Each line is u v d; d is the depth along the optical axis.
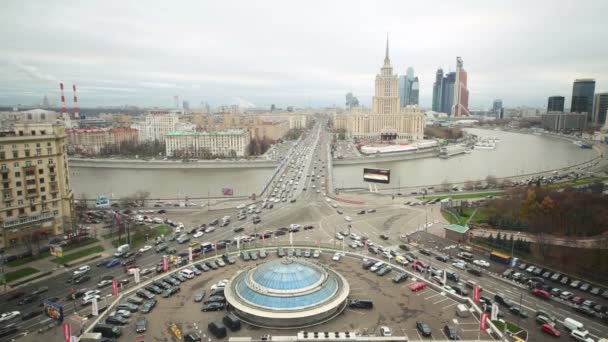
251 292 113.25
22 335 107.50
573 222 198.88
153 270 154.62
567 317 120.38
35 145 194.12
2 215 184.12
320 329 103.19
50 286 143.00
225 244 179.12
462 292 133.50
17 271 156.12
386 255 167.75
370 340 94.88
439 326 104.69
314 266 125.31
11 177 186.50
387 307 115.00
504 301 128.00
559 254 167.12
